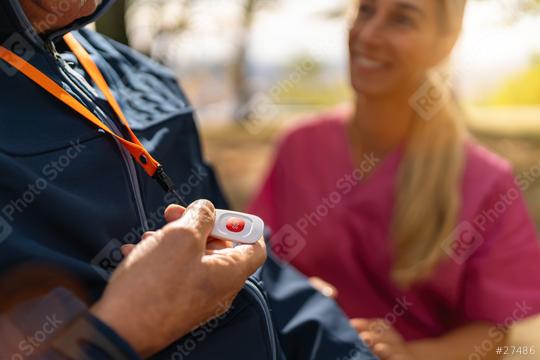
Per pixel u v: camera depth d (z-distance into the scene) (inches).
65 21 33.6
